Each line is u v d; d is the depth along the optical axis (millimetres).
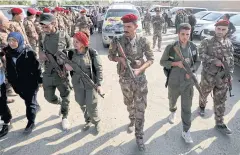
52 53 3422
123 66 3092
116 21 9945
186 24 3084
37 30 6223
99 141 3539
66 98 3818
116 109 4555
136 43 3012
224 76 3518
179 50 3107
